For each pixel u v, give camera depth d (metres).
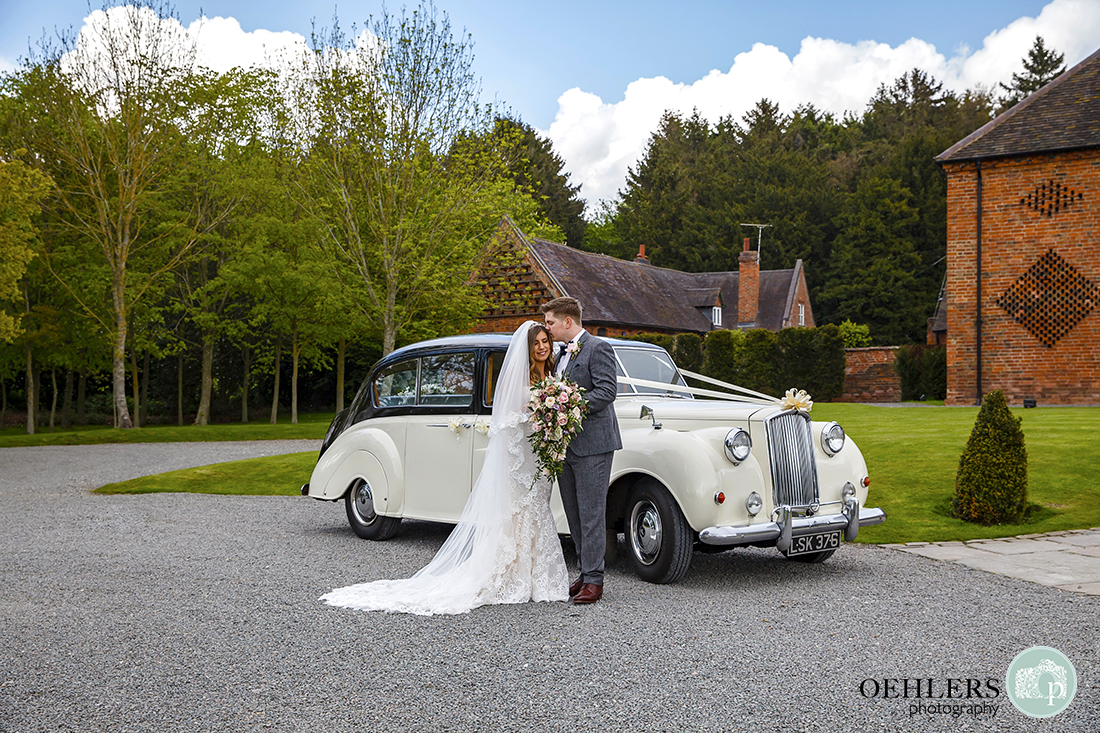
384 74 20.52
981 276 20.00
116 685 3.65
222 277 26.75
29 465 15.62
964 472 7.95
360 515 7.68
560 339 5.54
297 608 5.05
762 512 5.62
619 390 6.68
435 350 7.20
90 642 4.30
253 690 3.58
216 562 6.52
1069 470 9.18
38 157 24.84
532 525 5.35
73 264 25.61
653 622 4.70
